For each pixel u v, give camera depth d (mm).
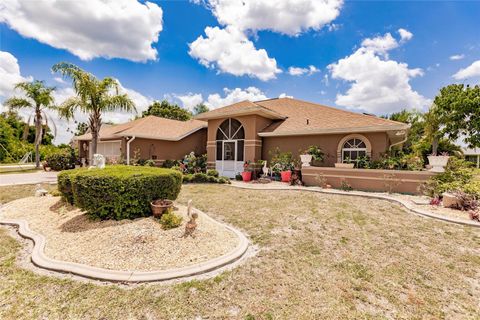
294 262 4406
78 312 2959
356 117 14398
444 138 17781
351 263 4383
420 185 10258
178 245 4672
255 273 3998
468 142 16766
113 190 5508
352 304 3213
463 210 7625
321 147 14875
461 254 4785
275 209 8133
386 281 3795
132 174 5738
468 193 8250
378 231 6059
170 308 3076
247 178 15656
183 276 3820
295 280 3787
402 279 3861
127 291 3414
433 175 10086
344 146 14273
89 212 5879
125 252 4383
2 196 10031
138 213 5852
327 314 3004
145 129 19641
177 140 20359
